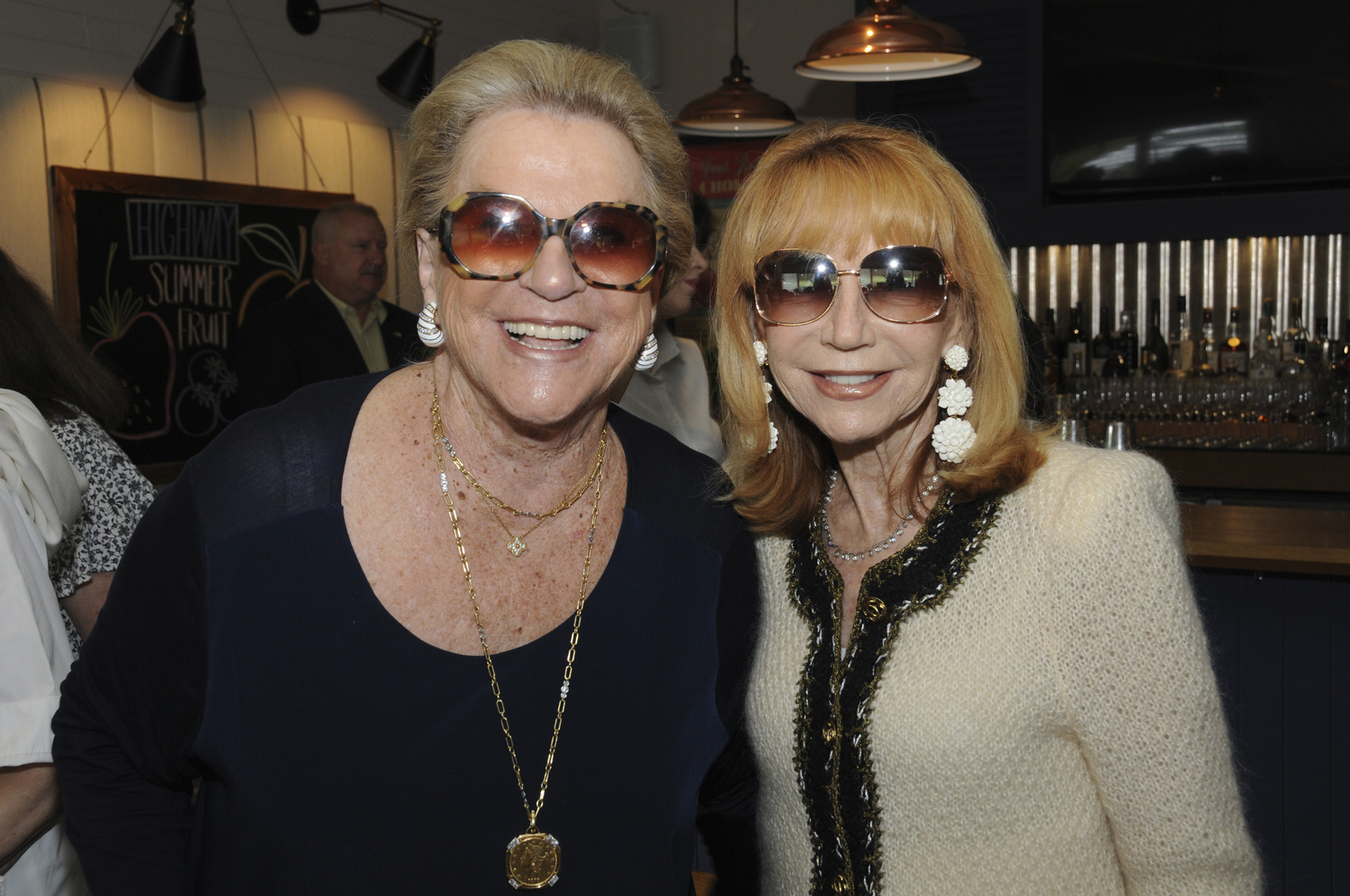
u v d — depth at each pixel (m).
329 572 1.11
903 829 1.16
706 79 6.59
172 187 4.61
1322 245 5.15
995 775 1.13
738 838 1.43
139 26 4.51
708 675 1.24
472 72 1.12
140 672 1.13
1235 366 5.15
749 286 1.32
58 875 1.51
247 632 1.09
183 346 4.68
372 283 4.42
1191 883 1.10
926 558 1.21
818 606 1.28
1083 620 1.11
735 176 6.18
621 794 1.17
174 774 1.17
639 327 1.17
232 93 4.87
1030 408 2.32
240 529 1.10
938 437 1.22
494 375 1.11
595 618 1.19
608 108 1.12
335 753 1.10
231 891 1.10
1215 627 2.85
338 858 1.09
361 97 5.44
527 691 1.15
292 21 5.09
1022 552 1.15
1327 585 2.73
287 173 5.08
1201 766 1.09
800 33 6.36
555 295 1.09
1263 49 4.71
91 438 1.70
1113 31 4.93
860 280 1.20
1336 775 2.73
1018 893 1.13
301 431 1.16
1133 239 4.98
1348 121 4.62
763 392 1.35
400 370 1.25
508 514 1.17
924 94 5.25
